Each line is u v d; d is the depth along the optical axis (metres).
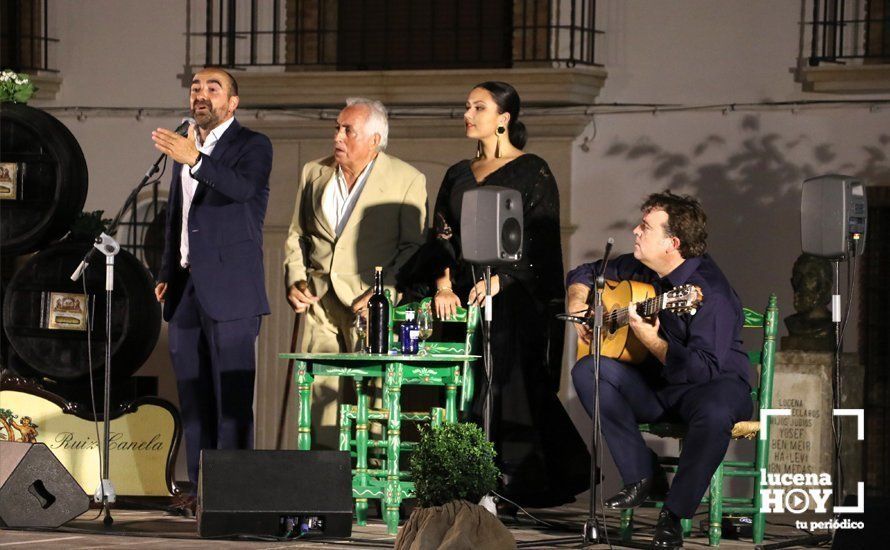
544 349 9.00
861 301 11.85
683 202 7.85
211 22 13.20
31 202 9.80
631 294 7.68
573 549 7.40
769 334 8.07
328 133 12.93
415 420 8.28
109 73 13.44
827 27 11.67
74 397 9.80
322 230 9.12
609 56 12.23
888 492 11.98
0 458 7.93
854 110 11.61
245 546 7.19
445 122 12.56
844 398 10.13
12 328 9.70
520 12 12.57
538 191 9.02
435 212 9.16
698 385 7.65
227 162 8.62
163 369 12.98
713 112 11.97
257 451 7.44
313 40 13.27
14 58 13.52
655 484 7.79
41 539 7.43
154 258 13.38
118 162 13.44
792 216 11.77
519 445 8.92
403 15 13.20
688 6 12.05
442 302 8.66
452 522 6.66
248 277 8.61
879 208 11.87
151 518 8.54
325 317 9.14
